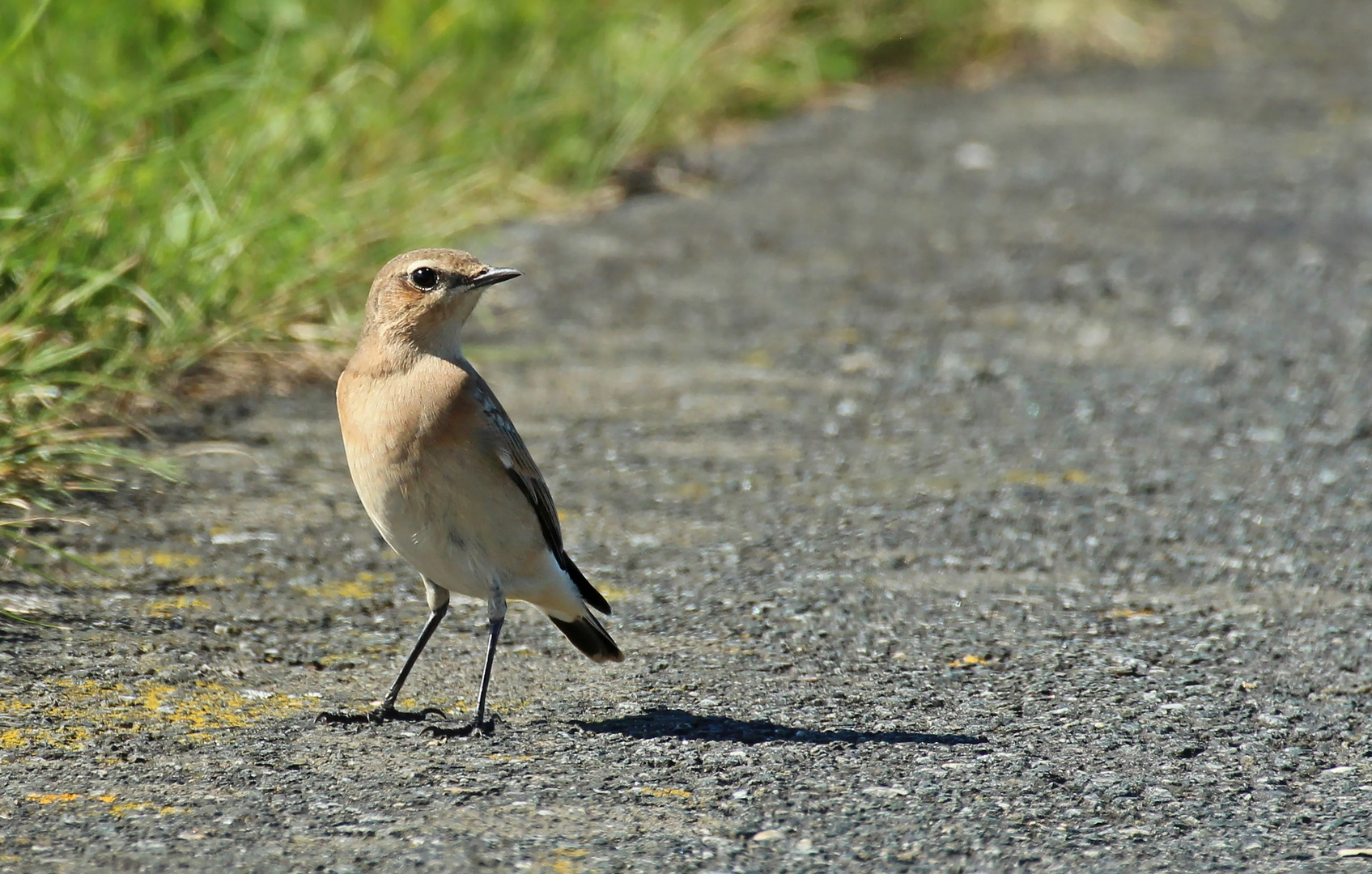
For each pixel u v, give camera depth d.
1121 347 14.78
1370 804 6.92
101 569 9.54
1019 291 16.45
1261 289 16.41
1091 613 9.34
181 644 8.59
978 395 13.60
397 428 7.71
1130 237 18.25
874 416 13.09
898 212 19.27
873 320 15.55
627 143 20.17
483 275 7.91
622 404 13.27
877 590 9.68
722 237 18.17
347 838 6.37
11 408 10.73
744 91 23.77
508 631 9.16
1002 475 11.75
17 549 9.66
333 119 16.53
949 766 7.28
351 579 9.78
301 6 17.64
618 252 17.48
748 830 6.57
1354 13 31.61
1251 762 7.38
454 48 19.53
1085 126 23.48
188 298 13.02
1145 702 8.10
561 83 20.42
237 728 7.58
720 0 24.50
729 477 11.70
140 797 6.71
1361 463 11.90
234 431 12.25
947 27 26.95
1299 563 10.03
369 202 15.77
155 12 16.17
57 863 6.08
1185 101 25.00
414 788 6.91
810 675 8.48
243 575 9.66
